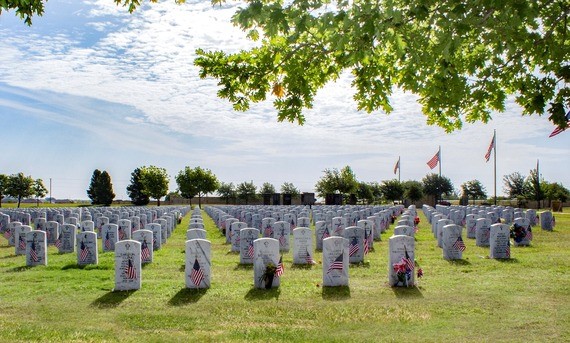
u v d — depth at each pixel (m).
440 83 6.91
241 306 10.79
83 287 12.96
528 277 13.34
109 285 13.20
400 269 12.30
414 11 5.95
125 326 9.45
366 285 12.80
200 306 10.87
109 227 21.16
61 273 15.23
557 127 6.64
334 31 6.58
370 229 20.66
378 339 8.42
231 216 33.16
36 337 8.78
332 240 12.70
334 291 12.13
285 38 7.16
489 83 6.93
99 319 9.95
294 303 11.00
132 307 10.87
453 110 7.44
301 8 5.92
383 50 7.76
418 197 74.06
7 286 13.24
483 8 6.01
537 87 6.87
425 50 6.59
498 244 17.06
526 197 66.62
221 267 16.30
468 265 15.75
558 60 6.50
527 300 10.83
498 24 6.12
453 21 6.03
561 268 14.66
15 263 17.58
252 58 7.34
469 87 6.97
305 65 7.40
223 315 10.11
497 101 7.07
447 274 14.21
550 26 6.67
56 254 19.97
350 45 7.23
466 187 79.31
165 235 24.53
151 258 17.20
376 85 7.80
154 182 88.50
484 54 7.04
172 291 12.36
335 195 68.25
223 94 7.50
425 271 14.77
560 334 8.52
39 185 86.94
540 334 8.55
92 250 16.98
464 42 7.16
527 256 17.41
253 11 5.75
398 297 11.41
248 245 16.98
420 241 23.59
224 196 94.06
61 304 11.19
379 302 10.97
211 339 8.55
